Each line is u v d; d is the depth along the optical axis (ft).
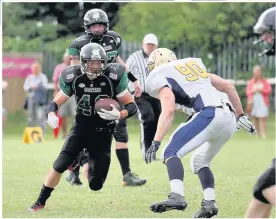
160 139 41.93
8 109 150.71
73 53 54.34
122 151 59.62
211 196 43.80
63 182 61.16
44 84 115.85
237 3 148.36
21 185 60.13
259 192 33.09
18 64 150.20
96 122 46.24
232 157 82.33
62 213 47.26
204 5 150.10
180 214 47.26
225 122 42.45
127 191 56.75
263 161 78.23
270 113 149.18
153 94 43.42
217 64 151.64
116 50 55.52
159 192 56.24
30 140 103.45
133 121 142.82
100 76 45.37
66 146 46.88
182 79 43.01
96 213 47.42
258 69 114.73
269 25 35.70
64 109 109.09
